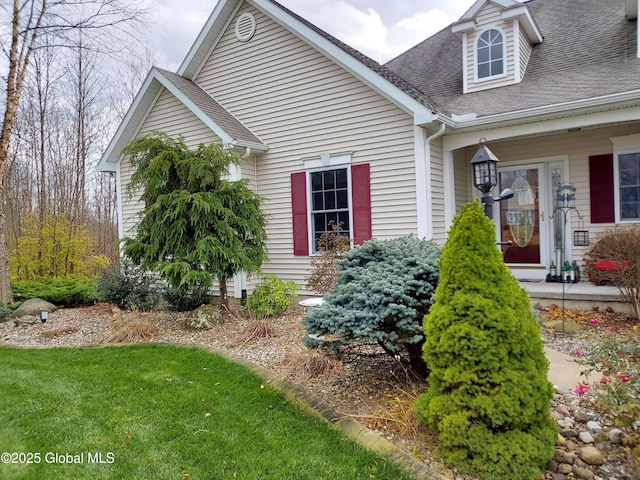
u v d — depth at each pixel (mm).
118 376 4391
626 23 7734
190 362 4770
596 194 7098
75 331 6746
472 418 2502
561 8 9438
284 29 7992
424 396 2814
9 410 3590
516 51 7594
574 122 5973
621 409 2373
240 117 8703
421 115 6355
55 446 2971
